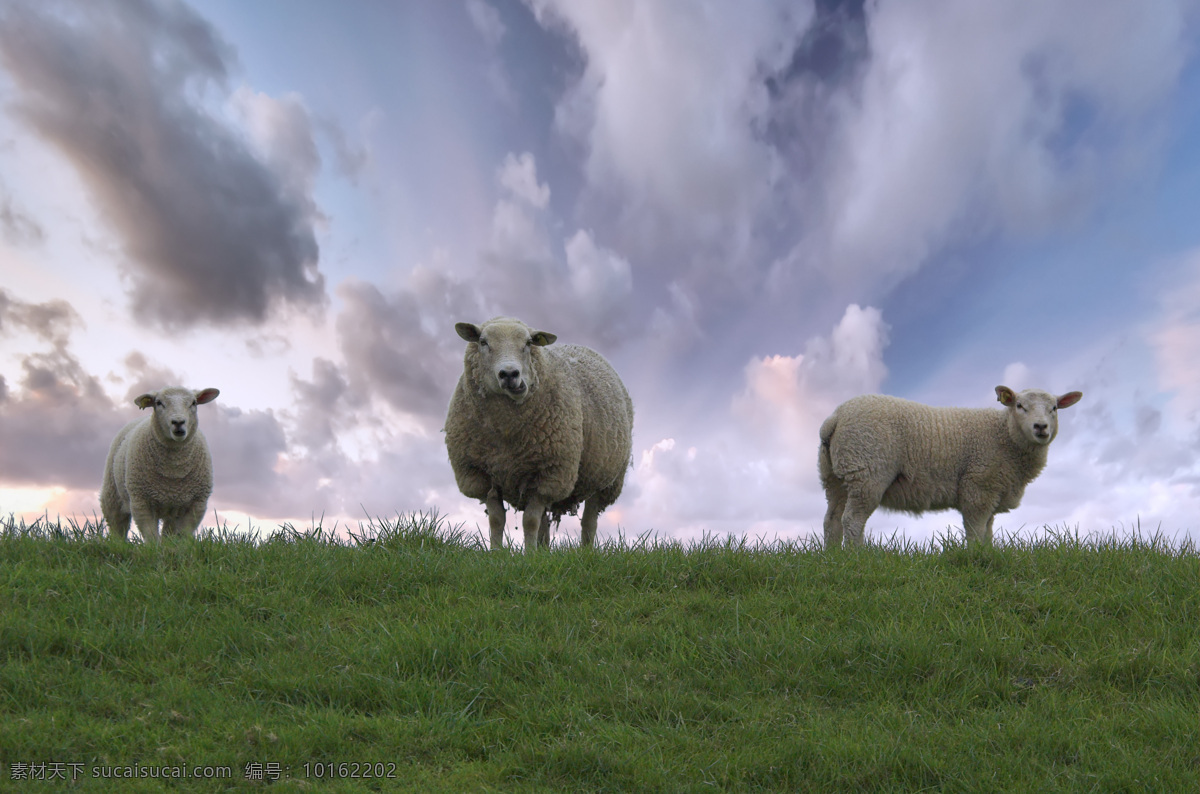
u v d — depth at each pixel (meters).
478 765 3.60
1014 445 9.20
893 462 9.34
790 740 3.84
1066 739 3.91
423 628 4.71
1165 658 4.63
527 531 8.15
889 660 4.69
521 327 7.60
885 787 3.58
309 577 5.49
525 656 4.52
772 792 3.52
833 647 4.81
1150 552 6.30
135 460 9.52
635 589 5.75
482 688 4.21
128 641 4.40
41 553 5.59
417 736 3.77
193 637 4.55
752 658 4.70
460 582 5.57
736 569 5.97
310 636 4.68
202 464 9.86
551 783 3.50
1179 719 4.02
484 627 4.86
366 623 4.96
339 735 3.66
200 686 4.07
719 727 4.05
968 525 9.45
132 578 5.24
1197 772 3.62
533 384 7.64
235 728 3.66
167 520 10.26
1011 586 5.77
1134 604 5.37
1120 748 3.80
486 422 7.72
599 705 4.18
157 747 3.47
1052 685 4.55
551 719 3.95
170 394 9.29
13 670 3.93
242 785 3.27
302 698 4.07
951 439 9.32
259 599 5.09
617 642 4.91
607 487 9.81
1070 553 6.30
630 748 3.76
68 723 3.60
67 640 4.33
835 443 9.61
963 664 4.68
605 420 8.79
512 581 5.62
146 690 4.01
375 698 4.08
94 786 3.14
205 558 5.77
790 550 6.70
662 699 4.23
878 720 4.10
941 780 3.62
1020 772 3.66
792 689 4.50
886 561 6.32
